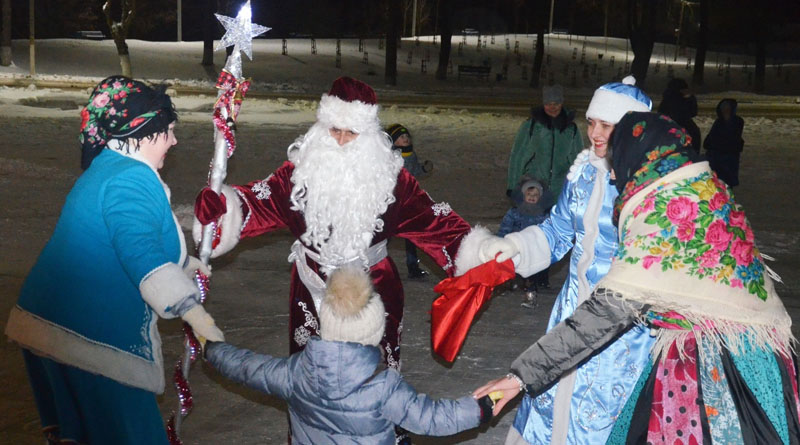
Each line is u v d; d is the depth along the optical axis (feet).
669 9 233.76
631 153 9.73
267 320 20.13
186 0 202.69
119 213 9.57
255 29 11.59
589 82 150.10
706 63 197.16
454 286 12.17
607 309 9.36
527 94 123.54
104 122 10.00
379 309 9.35
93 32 173.06
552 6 239.30
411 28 224.94
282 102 84.07
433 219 12.75
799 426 9.41
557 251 12.39
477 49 182.70
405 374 17.03
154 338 10.17
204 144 53.11
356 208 12.12
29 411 14.40
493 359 18.03
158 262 9.45
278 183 12.37
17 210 30.76
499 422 14.98
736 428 9.26
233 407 15.16
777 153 58.80
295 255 12.62
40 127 57.98
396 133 24.50
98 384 9.79
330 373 9.11
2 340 17.66
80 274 9.68
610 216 11.27
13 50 130.93
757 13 150.61
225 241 11.87
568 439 10.89
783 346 9.40
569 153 24.59
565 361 9.46
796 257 28.19
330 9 225.35
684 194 9.31
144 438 10.05
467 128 68.33
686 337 9.38
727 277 9.18
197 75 128.26
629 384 10.66
